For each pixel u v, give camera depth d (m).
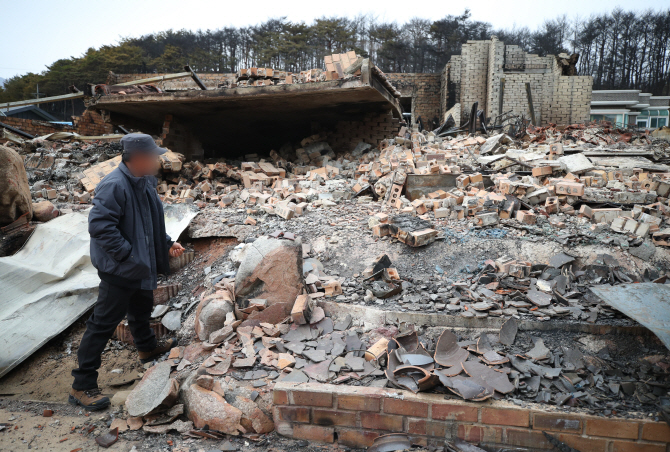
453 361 2.68
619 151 7.13
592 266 3.57
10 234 4.68
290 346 2.96
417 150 7.09
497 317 3.02
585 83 18.84
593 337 2.87
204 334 3.27
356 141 8.66
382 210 5.14
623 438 2.19
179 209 5.12
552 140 8.30
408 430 2.40
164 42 45.31
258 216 5.19
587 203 4.80
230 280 3.74
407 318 3.11
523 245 3.96
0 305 3.79
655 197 4.78
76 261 4.19
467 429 2.34
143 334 3.31
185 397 2.70
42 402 3.04
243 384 2.66
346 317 3.24
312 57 42.47
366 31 45.34
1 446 2.49
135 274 2.76
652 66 39.12
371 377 2.61
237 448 2.43
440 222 4.54
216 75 19.20
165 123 7.98
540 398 2.36
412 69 41.66
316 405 2.48
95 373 2.97
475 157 7.13
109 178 2.68
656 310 2.46
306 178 6.66
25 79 41.31
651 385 2.48
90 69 40.00
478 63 19.97
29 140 9.34
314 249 4.29
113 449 2.46
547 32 43.06
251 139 9.97
